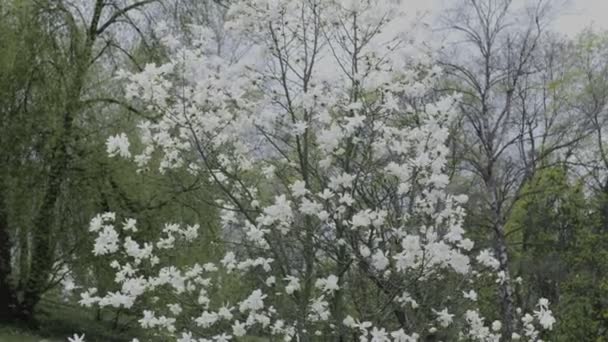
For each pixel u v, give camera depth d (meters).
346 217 5.61
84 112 15.31
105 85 15.15
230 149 6.04
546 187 19.66
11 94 14.61
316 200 5.49
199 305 5.54
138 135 13.30
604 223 20.70
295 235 5.44
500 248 14.71
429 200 5.68
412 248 4.88
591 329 18.84
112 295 5.02
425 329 6.10
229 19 6.39
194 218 14.20
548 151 17.28
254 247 5.72
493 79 16.81
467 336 6.13
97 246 5.14
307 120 5.69
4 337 14.78
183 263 8.66
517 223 20.50
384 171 5.56
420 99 6.54
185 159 5.95
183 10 13.72
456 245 5.63
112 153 5.23
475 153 15.54
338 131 5.21
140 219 14.41
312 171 5.65
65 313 18.27
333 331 5.57
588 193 21.50
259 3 5.80
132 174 14.63
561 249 20.38
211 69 5.81
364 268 5.52
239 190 6.11
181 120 5.59
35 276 15.91
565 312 18.94
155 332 6.03
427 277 5.45
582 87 20.09
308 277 5.40
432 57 6.10
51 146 14.79
